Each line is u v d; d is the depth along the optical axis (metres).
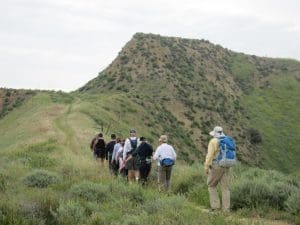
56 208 9.68
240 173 15.69
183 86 120.06
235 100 127.06
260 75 149.25
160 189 14.11
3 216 8.66
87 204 10.04
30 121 62.91
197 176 15.93
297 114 128.75
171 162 15.28
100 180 14.02
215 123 108.94
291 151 111.25
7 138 57.06
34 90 123.94
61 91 108.12
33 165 19.94
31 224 8.66
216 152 11.10
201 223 8.43
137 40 141.12
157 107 101.88
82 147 33.94
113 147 19.47
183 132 97.50
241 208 11.38
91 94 111.56
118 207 10.05
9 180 13.42
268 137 113.25
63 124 54.47
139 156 16.25
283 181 13.45
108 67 135.38
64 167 18.20
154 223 8.38
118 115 82.62
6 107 115.81
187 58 137.50
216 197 11.27
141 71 124.12
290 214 10.37
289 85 144.62
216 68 141.75
